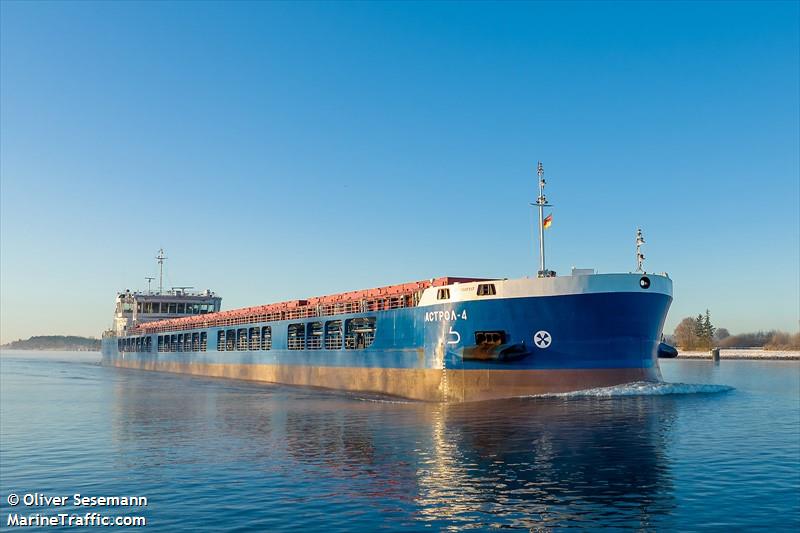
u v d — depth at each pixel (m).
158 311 117.44
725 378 69.62
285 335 66.75
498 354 40.38
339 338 57.94
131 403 46.62
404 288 52.41
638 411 32.75
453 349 43.44
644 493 17.70
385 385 49.91
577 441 24.88
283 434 29.38
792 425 28.78
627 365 41.34
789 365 109.69
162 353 103.75
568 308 40.19
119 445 27.69
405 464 21.86
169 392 56.59
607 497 17.38
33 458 25.12
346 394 51.25
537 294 40.59
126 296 126.56
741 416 31.45
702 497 17.30
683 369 95.31
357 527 15.49
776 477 19.30
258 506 17.44
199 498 18.42
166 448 26.59
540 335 40.84
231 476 20.97
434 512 16.45
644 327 41.56
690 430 27.12
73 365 149.25
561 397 38.59
